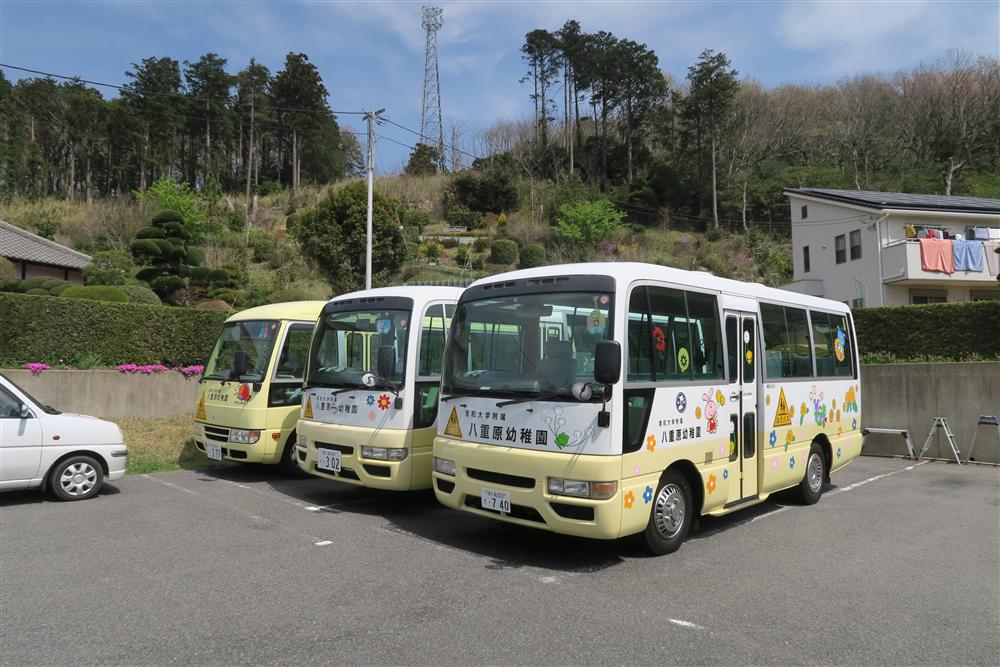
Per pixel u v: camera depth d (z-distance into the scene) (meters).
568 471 5.12
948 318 13.05
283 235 49.09
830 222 28.70
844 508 8.03
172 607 4.39
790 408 7.68
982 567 5.61
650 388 5.52
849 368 9.40
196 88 70.88
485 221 57.84
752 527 7.03
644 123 66.62
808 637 4.07
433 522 7.03
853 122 60.56
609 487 5.04
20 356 12.57
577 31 67.69
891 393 12.69
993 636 4.14
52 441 7.52
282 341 9.16
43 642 3.82
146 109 64.25
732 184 59.31
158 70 68.00
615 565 5.51
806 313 8.38
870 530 6.91
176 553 5.65
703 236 54.62
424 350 7.41
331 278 27.50
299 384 9.30
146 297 18.83
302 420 8.02
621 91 65.88
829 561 5.75
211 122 70.56
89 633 3.95
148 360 13.98
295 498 8.11
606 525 5.03
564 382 5.34
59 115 64.50
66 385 12.23
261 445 8.79
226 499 7.94
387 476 7.04
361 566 5.37
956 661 3.77
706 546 6.22
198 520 6.86
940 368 12.09
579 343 5.38
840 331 9.28
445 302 7.78
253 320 9.57
